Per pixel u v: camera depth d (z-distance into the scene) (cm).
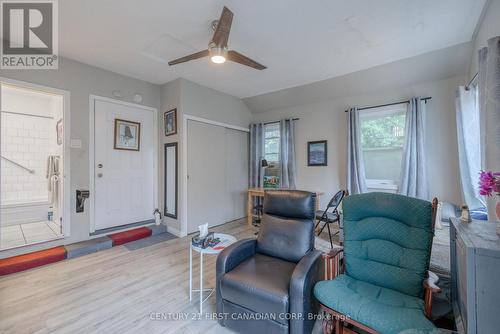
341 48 281
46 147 466
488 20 208
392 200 168
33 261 261
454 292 144
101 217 346
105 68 340
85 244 309
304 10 211
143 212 398
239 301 159
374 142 392
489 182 125
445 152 324
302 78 378
